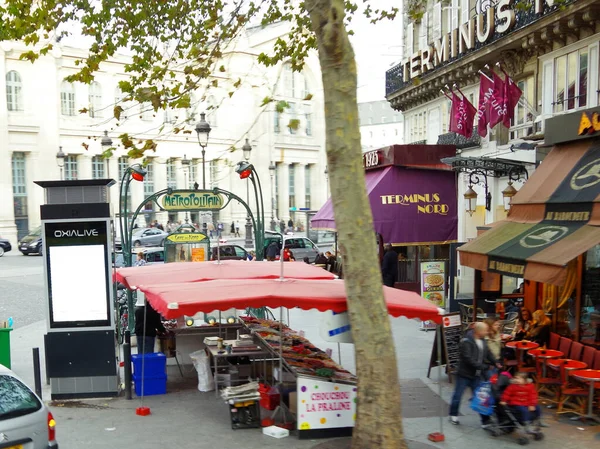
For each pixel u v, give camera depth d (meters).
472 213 19.06
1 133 40.47
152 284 10.14
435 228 19.67
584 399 8.88
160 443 8.02
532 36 15.20
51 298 9.99
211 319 13.25
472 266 11.78
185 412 9.38
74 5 11.49
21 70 41.97
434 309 8.24
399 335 15.12
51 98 43.28
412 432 8.40
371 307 7.11
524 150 15.73
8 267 31.31
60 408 9.59
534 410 7.96
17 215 42.50
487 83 16.47
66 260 9.98
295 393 8.73
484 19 17.23
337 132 7.02
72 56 44.47
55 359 10.02
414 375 11.44
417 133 24.38
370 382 7.12
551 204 11.62
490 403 8.25
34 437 6.11
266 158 55.62
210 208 15.08
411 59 22.25
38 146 42.88
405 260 21.08
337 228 7.21
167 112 50.16
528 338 10.84
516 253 10.59
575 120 12.00
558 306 11.70
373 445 7.06
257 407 8.64
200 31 12.67
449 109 21.11
